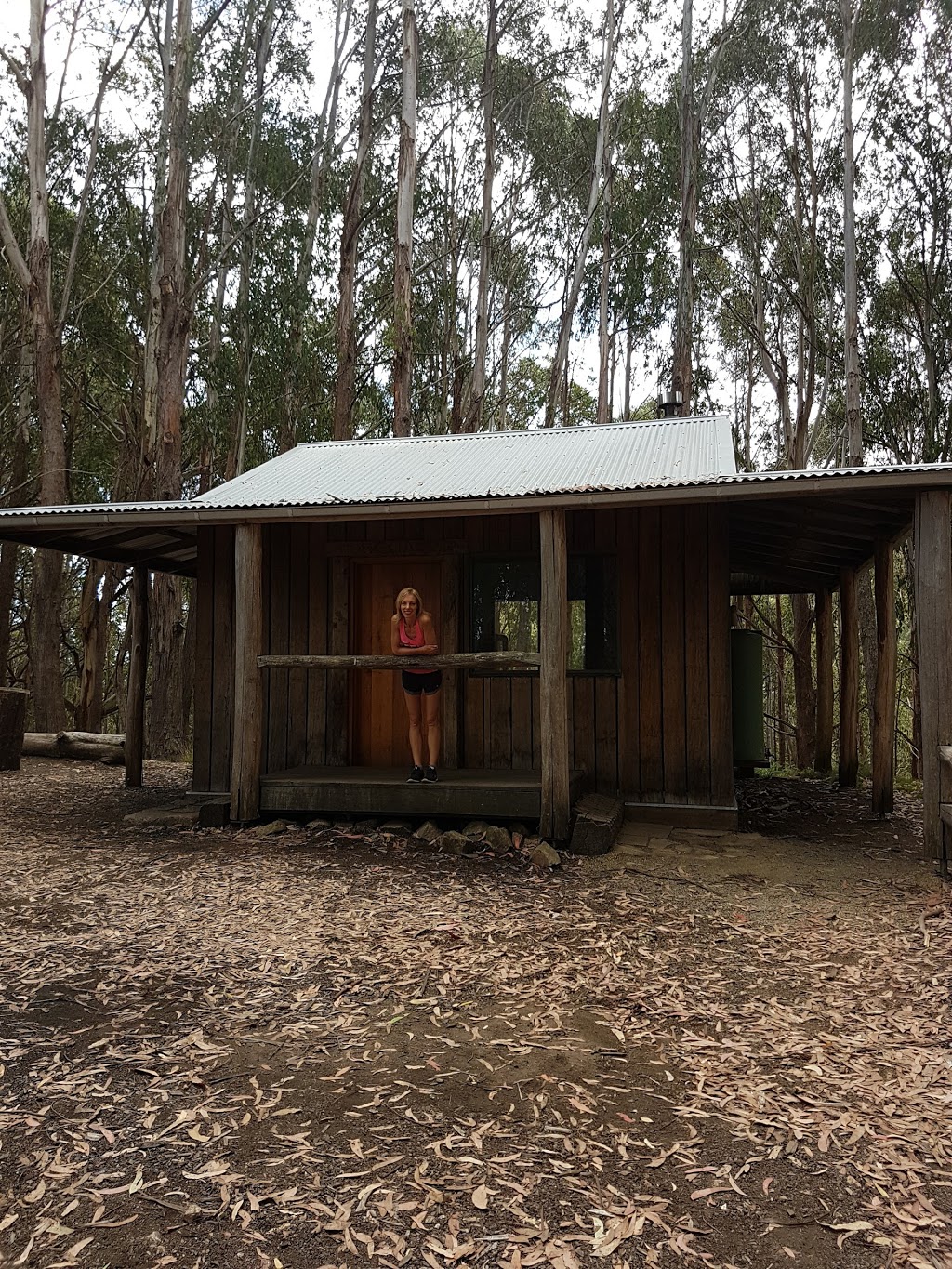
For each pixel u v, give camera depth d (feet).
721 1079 10.03
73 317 62.34
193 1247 7.00
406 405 45.47
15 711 37.06
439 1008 12.18
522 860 20.62
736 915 16.67
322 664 23.27
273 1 61.67
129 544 30.53
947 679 19.51
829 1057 10.59
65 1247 6.98
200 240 61.77
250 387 60.39
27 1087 9.63
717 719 24.72
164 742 52.08
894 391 54.49
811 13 56.44
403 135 45.65
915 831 25.21
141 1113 9.12
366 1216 7.41
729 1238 7.18
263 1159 8.26
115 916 16.25
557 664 21.59
